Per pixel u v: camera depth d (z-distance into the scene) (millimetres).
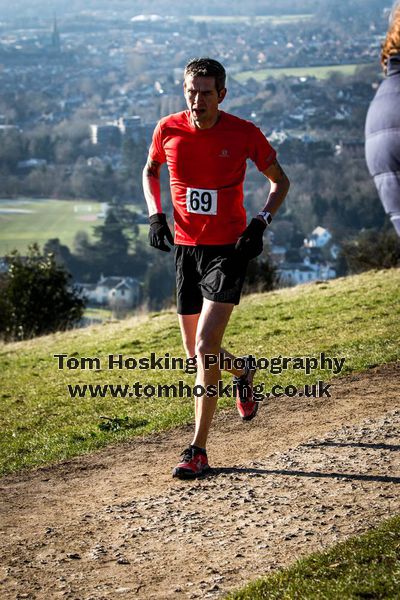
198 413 7555
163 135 7430
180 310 7871
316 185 101125
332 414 8977
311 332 13992
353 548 5570
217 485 7254
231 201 7410
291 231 92500
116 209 108312
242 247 7230
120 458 8523
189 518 6645
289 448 7957
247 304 18109
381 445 7746
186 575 5715
